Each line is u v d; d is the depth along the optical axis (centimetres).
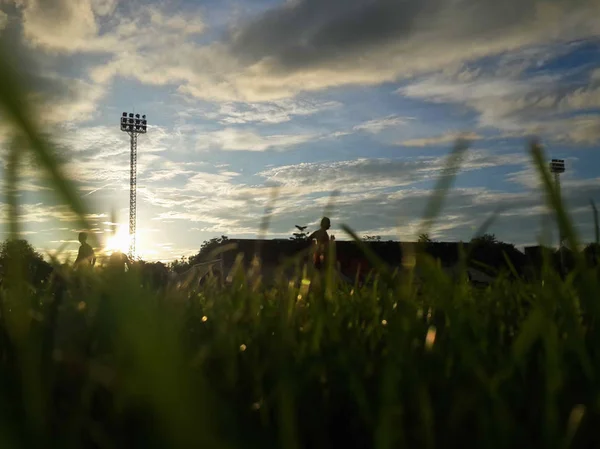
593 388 123
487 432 100
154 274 261
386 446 89
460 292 204
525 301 260
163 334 60
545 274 184
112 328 152
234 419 92
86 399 116
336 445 126
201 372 132
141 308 66
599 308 137
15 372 133
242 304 241
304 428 124
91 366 120
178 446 57
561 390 122
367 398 133
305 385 134
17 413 102
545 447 98
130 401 113
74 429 103
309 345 169
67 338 156
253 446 97
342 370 146
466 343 141
